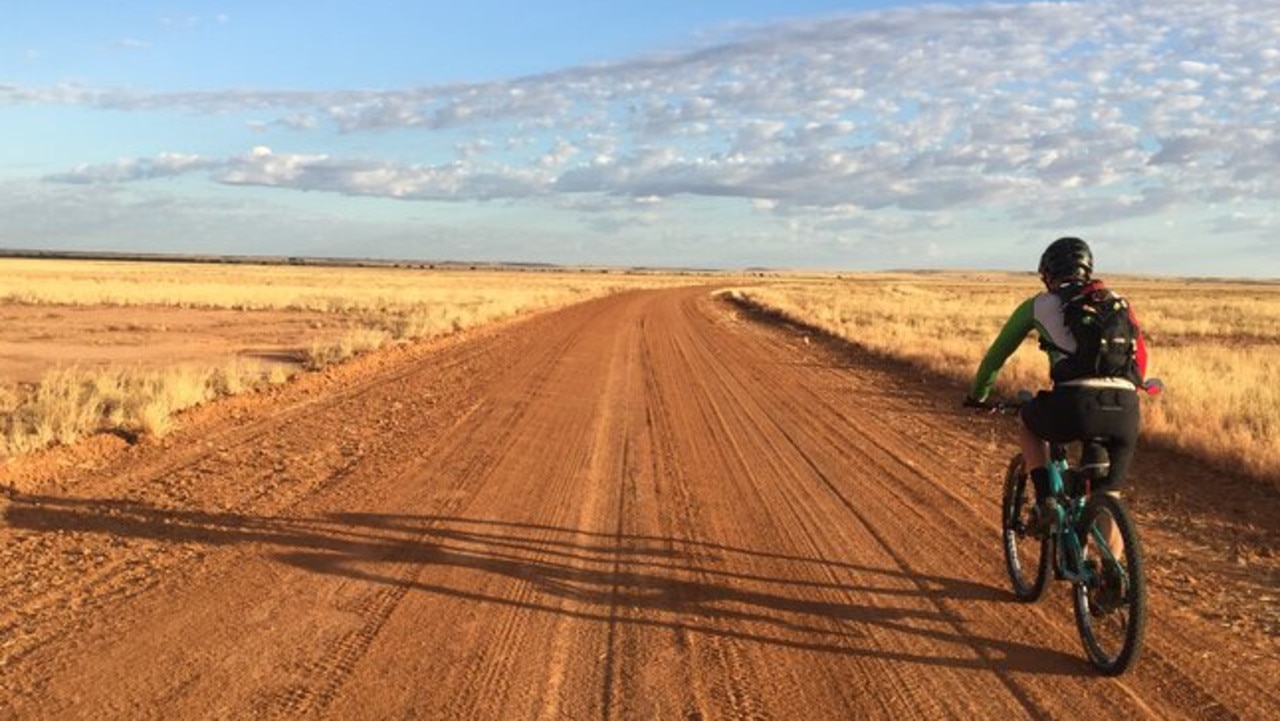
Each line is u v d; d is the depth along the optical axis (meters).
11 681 4.24
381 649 4.76
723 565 6.37
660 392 15.56
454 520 7.25
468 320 30.98
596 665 4.67
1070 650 5.02
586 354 22.05
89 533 6.54
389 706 4.13
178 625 4.96
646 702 4.28
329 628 5.01
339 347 19.42
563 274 197.12
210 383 13.15
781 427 12.36
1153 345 28.62
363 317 34.03
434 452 9.88
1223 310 52.72
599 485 8.65
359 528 6.94
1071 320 4.82
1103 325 4.76
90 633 4.82
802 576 6.17
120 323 28.28
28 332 24.23
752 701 4.32
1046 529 5.32
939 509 8.05
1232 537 7.39
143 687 4.22
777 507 8.00
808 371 19.89
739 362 21.38
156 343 22.31
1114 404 4.80
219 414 11.70
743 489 8.66
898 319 39.22
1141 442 11.30
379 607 5.36
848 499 8.35
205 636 4.83
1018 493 5.92
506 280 111.69
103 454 9.06
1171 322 39.94
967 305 53.91
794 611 5.53
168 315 33.22
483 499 7.94
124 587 5.52
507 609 5.41
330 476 8.59
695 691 4.41
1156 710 4.31
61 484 7.86
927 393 16.39
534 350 22.70
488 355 21.12
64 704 4.04
